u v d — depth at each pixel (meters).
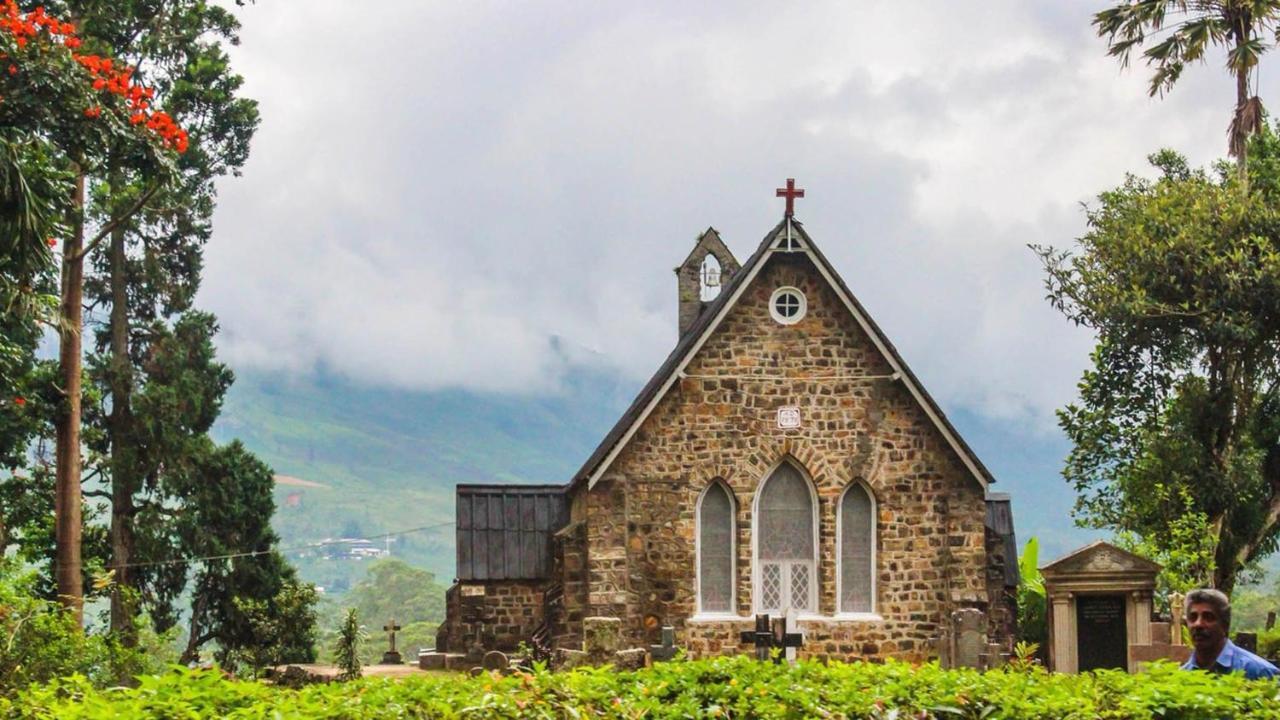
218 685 15.58
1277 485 42.78
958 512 41.09
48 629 29.30
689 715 16.50
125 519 52.78
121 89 29.22
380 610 141.25
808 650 40.50
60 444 42.28
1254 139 45.28
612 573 40.16
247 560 53.44
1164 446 41.88
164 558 52.53
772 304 41.50
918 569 41.06
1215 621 16.67
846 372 41.41
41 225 28.47
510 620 45.12
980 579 40.78
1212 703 15.64
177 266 55.59
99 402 52.97
